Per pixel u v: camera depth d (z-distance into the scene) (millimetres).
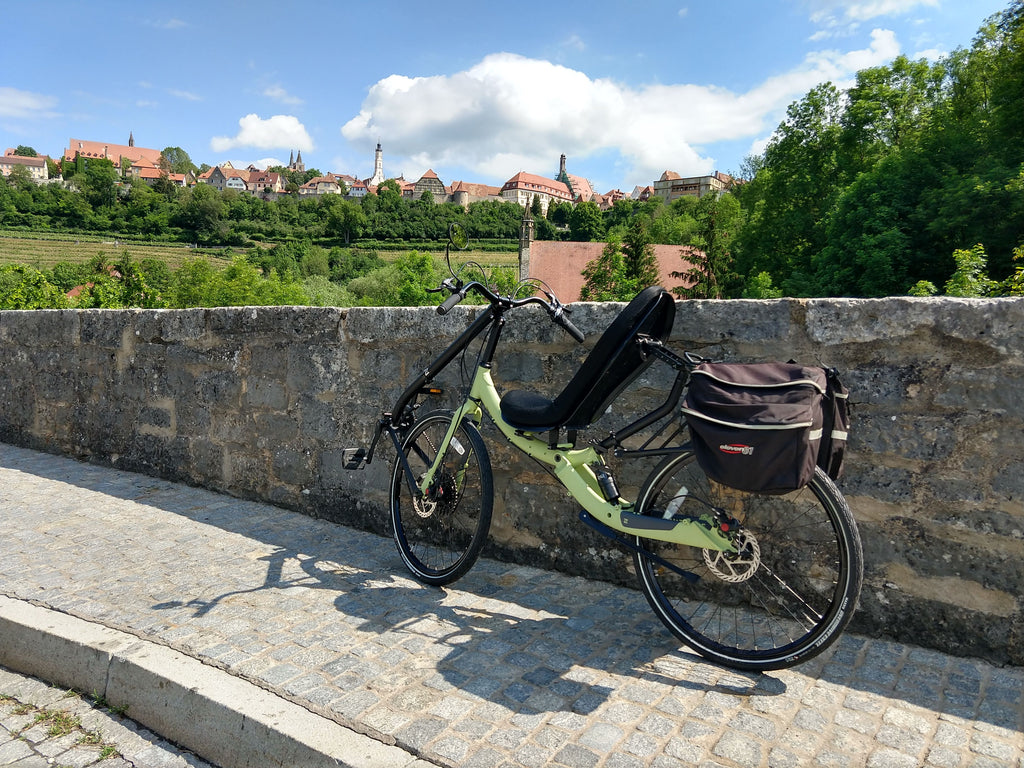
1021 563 2207
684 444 2432
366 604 2854
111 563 3318
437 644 2490
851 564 2125
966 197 26141
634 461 2980
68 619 2695
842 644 2434
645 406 2932
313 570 3252
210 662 2344
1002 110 29578
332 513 4039
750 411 1997
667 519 2395
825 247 33094
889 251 28016
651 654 2416
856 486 2475
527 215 44906
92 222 151000
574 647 2469
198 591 2977
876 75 37406
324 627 2625
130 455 5121
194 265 49094
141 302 16562
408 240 145250
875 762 1781
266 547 3578
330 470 4035
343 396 3963
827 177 38281
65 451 5562
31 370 5727
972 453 2273
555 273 43625
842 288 30641
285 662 2348
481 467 2941
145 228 152250
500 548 3420
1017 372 2186
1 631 2730
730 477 2018
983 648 2281
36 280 12688
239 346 4402
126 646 2461
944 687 2133
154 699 2277
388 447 3797
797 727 1947
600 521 2582
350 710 2053
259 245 145875
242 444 4449
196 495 4543
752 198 42125
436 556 3496
